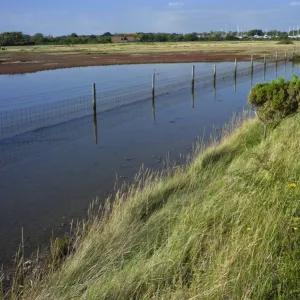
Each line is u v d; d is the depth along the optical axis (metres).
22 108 20.73
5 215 8.62
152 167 11.70
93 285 4.79
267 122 11.98
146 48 97.56
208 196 6.92
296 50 70.56
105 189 10.02
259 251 4.54
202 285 4.28
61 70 44.12
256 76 34.72
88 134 15.49
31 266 6.48
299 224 5.04
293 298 3.85
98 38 158.88
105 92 26.17
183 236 5.41
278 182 6.20
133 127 16.70
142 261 5.13
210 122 17.69
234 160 9.48
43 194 9.77
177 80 32.28
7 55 72.25
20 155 12.80
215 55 64.06
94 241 6.16
